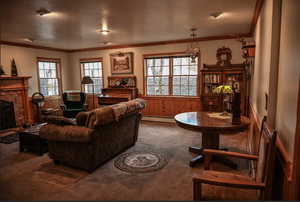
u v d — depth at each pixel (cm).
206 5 288
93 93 698
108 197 220
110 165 299
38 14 316
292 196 126
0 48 521
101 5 283
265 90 230
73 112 575
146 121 613
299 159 121
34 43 575
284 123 162
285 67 165
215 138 299
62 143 286
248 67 470
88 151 269
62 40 537
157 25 398
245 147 372
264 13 253
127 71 648
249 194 156
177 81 591
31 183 251
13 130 511
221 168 286
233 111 269
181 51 568
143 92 632
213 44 527
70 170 285
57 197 220
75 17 336
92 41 563
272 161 139
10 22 357
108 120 282
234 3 281
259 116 279
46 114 574
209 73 512
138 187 240
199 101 551
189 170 282
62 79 709
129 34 477
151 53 607
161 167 291
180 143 397
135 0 265
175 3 281
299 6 129
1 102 493
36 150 344
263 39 260
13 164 306
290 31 151
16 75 543
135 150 360
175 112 586
